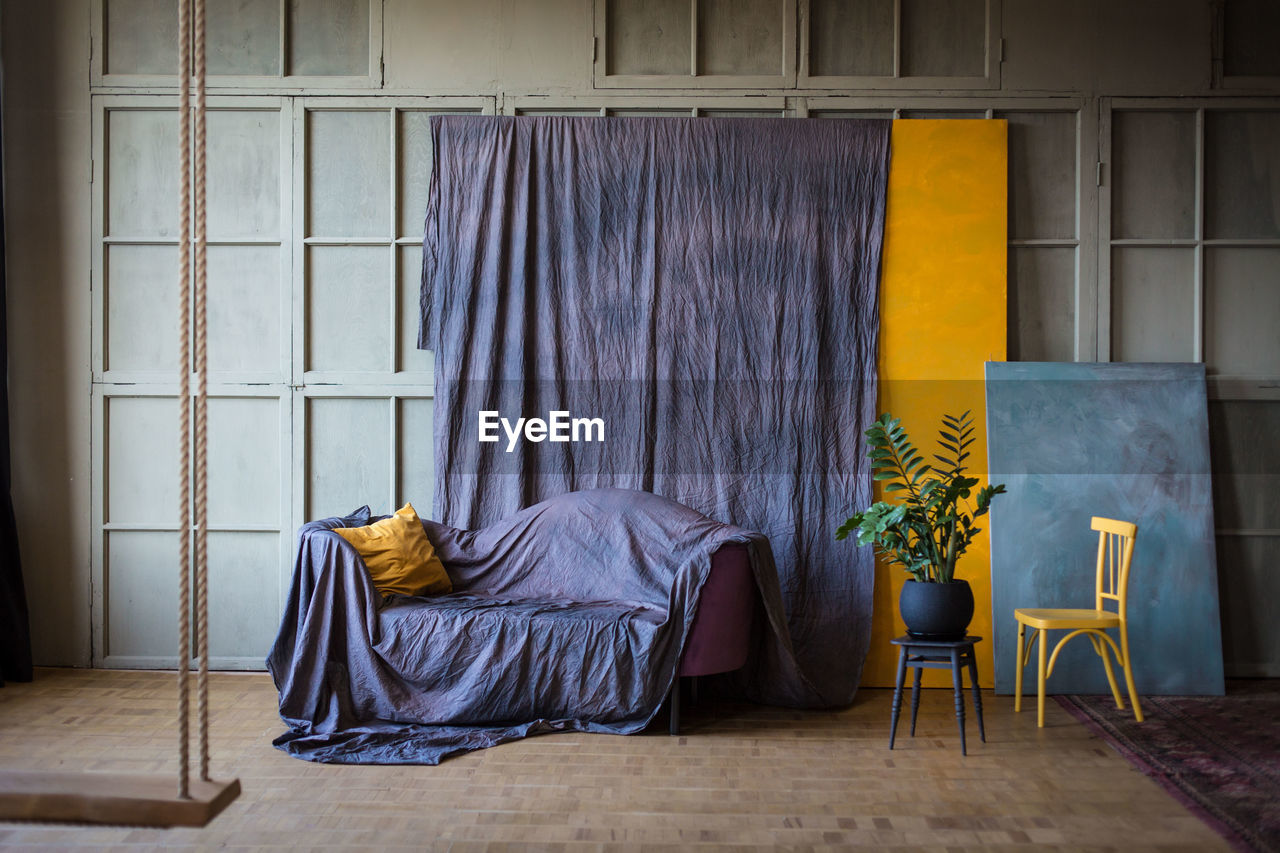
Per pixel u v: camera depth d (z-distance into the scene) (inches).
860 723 138.3
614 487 157.9
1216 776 115.4
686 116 163.6
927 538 131.5
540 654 129.6
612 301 160.6
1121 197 164.4
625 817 102.9
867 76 163.9
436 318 160.6
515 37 163.9
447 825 100.7
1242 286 164.6
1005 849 95.3
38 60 164.2
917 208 160.7
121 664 163.9
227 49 165.5
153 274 165.8
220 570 164.6
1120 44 163.2
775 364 159.8
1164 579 155.8
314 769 117.0
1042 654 136.6
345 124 165.3
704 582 131.3
